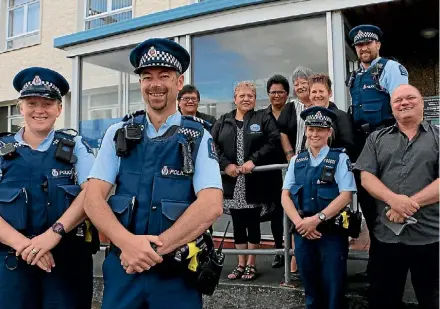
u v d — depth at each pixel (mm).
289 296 3125
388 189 2582
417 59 5852
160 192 2047
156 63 2078
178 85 2199
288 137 3820
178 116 2232
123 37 5512
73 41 5863
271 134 3605
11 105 10820
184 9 4949
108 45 5637
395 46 5840
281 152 3723
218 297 3373
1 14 11242
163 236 1954
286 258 3250
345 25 4598
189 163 2064
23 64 10523
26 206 2330
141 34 5363
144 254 1901
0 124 11016
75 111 5996
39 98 2414
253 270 3531
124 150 2098
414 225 2521
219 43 4961
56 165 2434
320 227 2752
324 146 2934
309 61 4520
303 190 2885
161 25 5180
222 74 4973
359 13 4461
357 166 2752
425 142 2559
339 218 2738
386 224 2582
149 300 2010
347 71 4656
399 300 2650
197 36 5062
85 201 2084
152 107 2145
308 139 2949
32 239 2260
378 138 2711
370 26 3213
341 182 2809
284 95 4055
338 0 4246
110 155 2148
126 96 5660
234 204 3605
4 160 2385
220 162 3633
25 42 10859
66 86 2578
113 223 1987
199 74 5066
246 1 4555
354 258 3215
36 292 2389
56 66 9984
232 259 4414
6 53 10828
